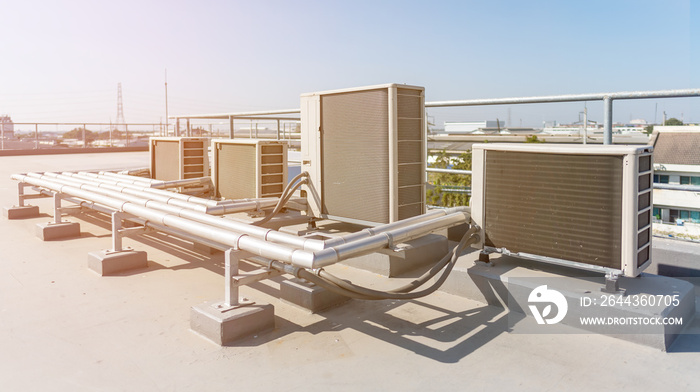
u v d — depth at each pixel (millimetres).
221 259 4125
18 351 2367
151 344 2447
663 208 8711
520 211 2947
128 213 3936
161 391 1985
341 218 4043
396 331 2588
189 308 2967
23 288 3340
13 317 2814
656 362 2191
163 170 6496
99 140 22953
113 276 3629
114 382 2061
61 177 5746
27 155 19734
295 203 4258
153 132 24500
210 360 2264
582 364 2186
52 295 3197
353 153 3893
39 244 4633
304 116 4270
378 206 3740
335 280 2572
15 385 2035
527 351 2324
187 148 6094
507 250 3037
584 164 2643
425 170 3959
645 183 2607
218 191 5367
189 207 3789
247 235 2658
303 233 4016
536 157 2842
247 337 2521
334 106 4008
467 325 2654
